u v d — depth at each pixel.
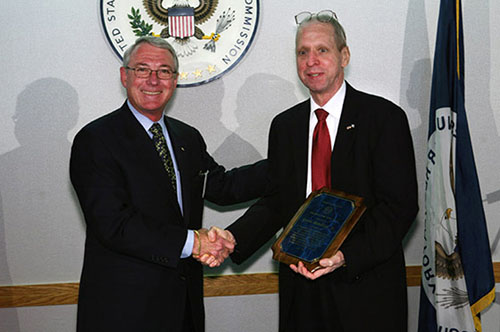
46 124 2.74
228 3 2.73
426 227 2.59
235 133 2.81
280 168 2.20
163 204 2.03
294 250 1.98
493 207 2.91
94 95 2.74
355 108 2.09
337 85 2.12
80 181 2.02
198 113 2.79
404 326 2.08
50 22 2.69
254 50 2.76
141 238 1.93
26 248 2.81
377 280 2.02
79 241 2.82
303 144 2.15
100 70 2.73
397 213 1.99
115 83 2.74
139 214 1.98
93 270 2.03
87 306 2.01
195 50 2.74
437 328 2.51
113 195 1.98
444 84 2.49
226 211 2.86
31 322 2.84
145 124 2.14
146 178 2.02
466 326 2.45
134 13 2.71
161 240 1.94
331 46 2.07
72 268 2.84
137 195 2.01
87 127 2.08
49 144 2.76
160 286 2.00
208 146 2.81
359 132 2.05
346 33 2.78
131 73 2.08
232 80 2.78
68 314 2.86
